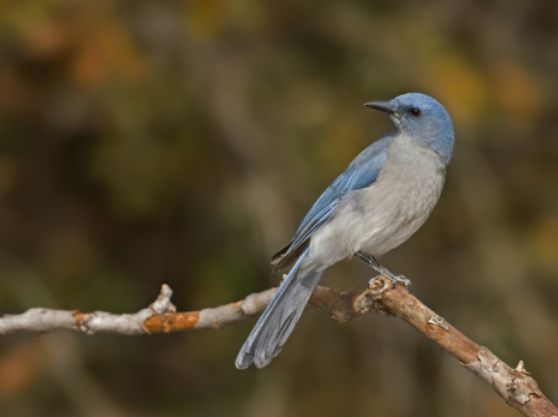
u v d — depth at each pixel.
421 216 9.35
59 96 13.45
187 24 12.79
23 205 14.24
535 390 6.22
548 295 13.66
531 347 12.72
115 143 13.23
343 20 13.73
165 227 14.32
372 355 13.34
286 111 13.35
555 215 13.87
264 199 12.88
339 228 9.03
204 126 13.50
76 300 13.77
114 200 13.95
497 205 13.57
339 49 13.95
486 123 13.55
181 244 14.29
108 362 13.80
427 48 13.28
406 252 13.83
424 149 9.36
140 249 14.36
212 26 12.72
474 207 13.52
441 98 12.88
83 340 13.39
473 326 13.06
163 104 13.16
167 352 13.95
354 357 13.37
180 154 13.52
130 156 13.27
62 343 12.80
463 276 13.56
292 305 7.88
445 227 13.94
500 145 14.39
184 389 13.82
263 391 13.05
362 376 13.30
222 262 13.61
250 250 13.37
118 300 13.87
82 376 12.80
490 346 12.85
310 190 13.02
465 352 6.43
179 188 13.80
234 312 7.24
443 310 13.52
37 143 14.17
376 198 9.05
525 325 12.83
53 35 12.44
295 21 13.98
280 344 7.75
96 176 13.56
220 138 13.49
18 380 12.55
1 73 13.41
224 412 13.46
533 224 13.94
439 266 13.85
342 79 13.71
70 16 12.50
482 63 14.01
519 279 13.11
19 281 13.30
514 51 14.52
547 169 14.46
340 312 7.33
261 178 13.00
